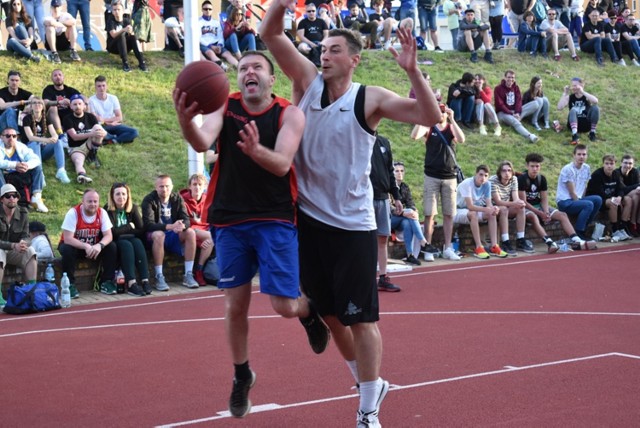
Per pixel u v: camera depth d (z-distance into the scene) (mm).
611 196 17578
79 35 23797
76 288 12453
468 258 15633
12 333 9453
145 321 10078
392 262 14727
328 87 5203
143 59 19312
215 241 5230
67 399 6371
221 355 7895
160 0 21609
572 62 24625
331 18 22188
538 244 17031
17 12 18219
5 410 6090
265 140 4988
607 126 22016
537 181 16781
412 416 5770
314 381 6797
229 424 5648
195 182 13617
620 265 14430
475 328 9117
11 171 14312
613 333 8773
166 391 6570
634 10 33250
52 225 14094
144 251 12633
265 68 5027
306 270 5410
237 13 19906
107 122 16750
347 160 5148
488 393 6359
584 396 6246
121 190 12711
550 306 10578
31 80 17469
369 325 5230
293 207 5133
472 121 20516
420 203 17234
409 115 5047
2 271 11547
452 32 24344
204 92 4664
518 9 24688
